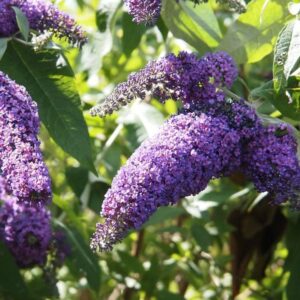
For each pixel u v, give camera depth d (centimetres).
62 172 94
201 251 93
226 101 60
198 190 56
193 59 60
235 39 73
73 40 67
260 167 58
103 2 84
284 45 63
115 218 52
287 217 89
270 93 65
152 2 61
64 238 73
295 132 60
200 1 65
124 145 90
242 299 101
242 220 93
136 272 88
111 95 59
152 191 52
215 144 56
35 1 67
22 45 69
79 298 99
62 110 68
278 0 71
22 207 66
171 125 56
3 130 53
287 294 72
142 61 104
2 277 65
